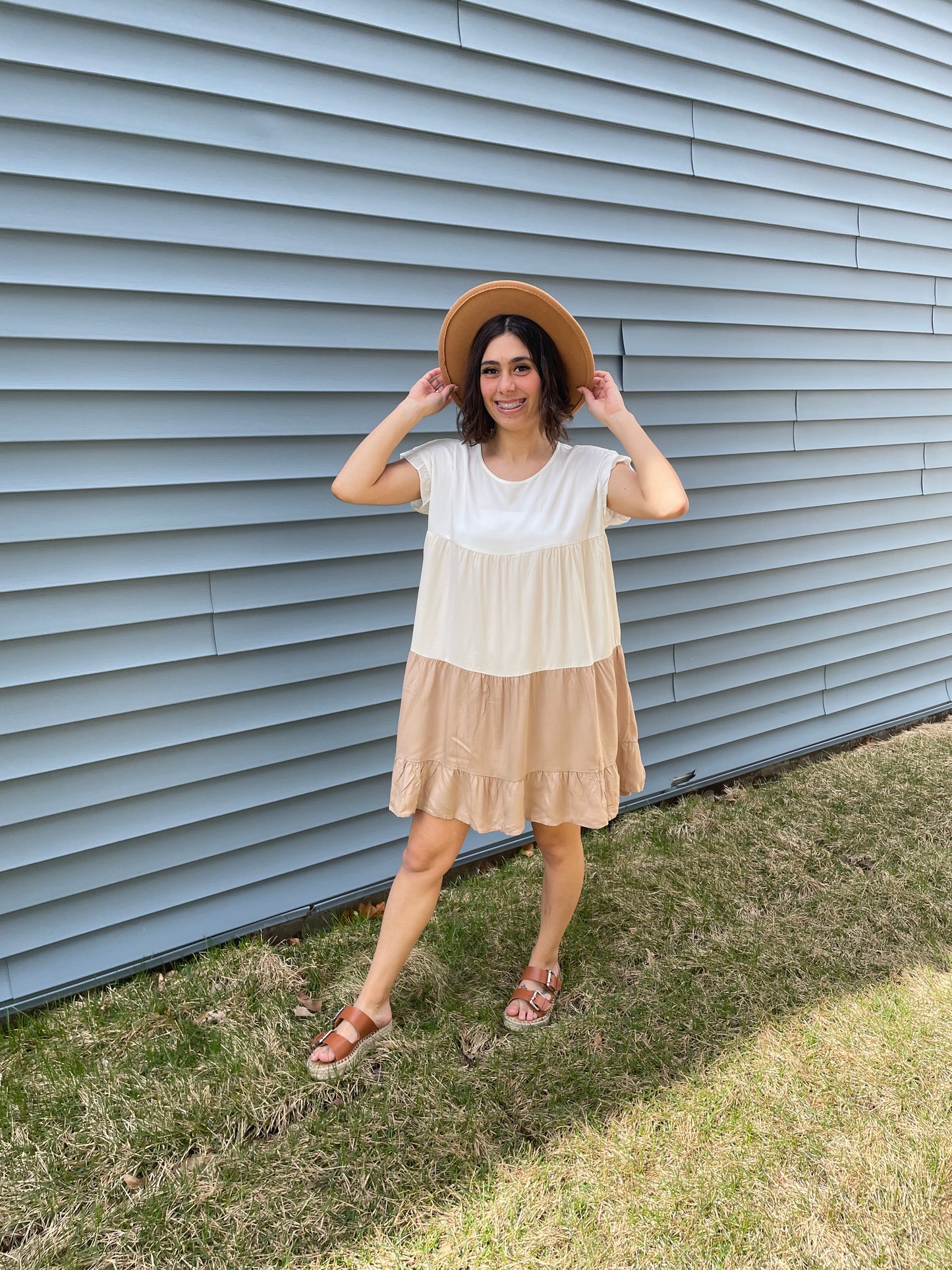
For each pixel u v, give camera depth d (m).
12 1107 1.81
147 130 1.86
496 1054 1.98
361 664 2.47
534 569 1.74
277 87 1.98
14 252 1.79
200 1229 1.57
